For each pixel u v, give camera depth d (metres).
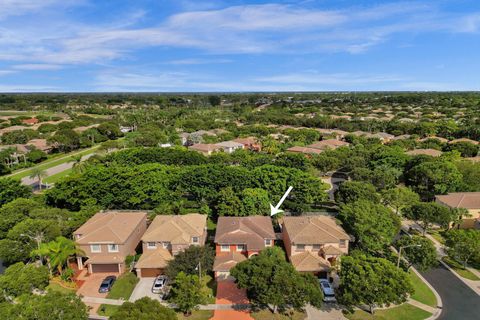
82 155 112.81
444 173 67.38
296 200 60.50
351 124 158.75
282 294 32.25
